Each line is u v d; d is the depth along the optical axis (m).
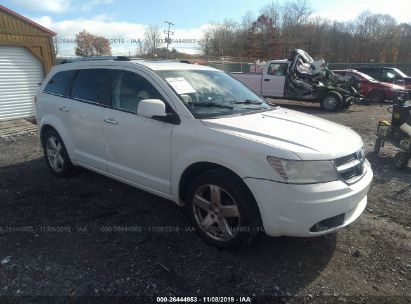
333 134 3.25
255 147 2.86
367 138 8.74
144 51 39.97
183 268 3.01
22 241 3.41
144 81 3.77
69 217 3.92
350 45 57.09
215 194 3.15
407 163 5.92
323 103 14.11
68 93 4.71
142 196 4.50
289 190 2.73
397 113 6.43
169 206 4.21
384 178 5.55
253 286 2.81
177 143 3.35
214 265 3.05
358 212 3.16
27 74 12.27
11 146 7.57
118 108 3.97
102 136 4.14
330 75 14.34
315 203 2.72
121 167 4.04
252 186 2.85
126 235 3.54
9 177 5.27
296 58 14.23
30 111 12.56
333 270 3.05
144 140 3.65
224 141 3.02
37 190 4.71
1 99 11.65
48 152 5.21
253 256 3.20
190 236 3.52
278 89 14.83
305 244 3.43
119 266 3.02
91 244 3.36
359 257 3.26
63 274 2.90
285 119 3.53
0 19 11.09
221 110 3.56
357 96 14.35
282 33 55.75
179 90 3.58
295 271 3.02
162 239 3.46
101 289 2.73
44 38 12.49
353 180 3.02
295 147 2.83
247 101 4.02
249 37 52.50
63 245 3.35
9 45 11.57
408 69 34.25
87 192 4.62
